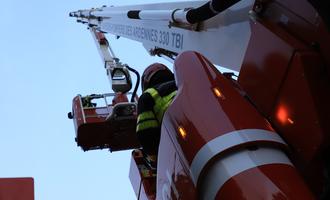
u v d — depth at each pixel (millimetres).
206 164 2291
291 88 2383
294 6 2443
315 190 2457
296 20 2438
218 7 3242
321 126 2250
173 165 2611
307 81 2289
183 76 2779
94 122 5168
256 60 2637
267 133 2342
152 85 3682
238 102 2518
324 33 2273
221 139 2311
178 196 2559
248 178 2184
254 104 2633
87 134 5219
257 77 2627
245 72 2730
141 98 3371
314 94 2273
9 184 3369
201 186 2354
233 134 2314
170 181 2668
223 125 2369
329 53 2266
